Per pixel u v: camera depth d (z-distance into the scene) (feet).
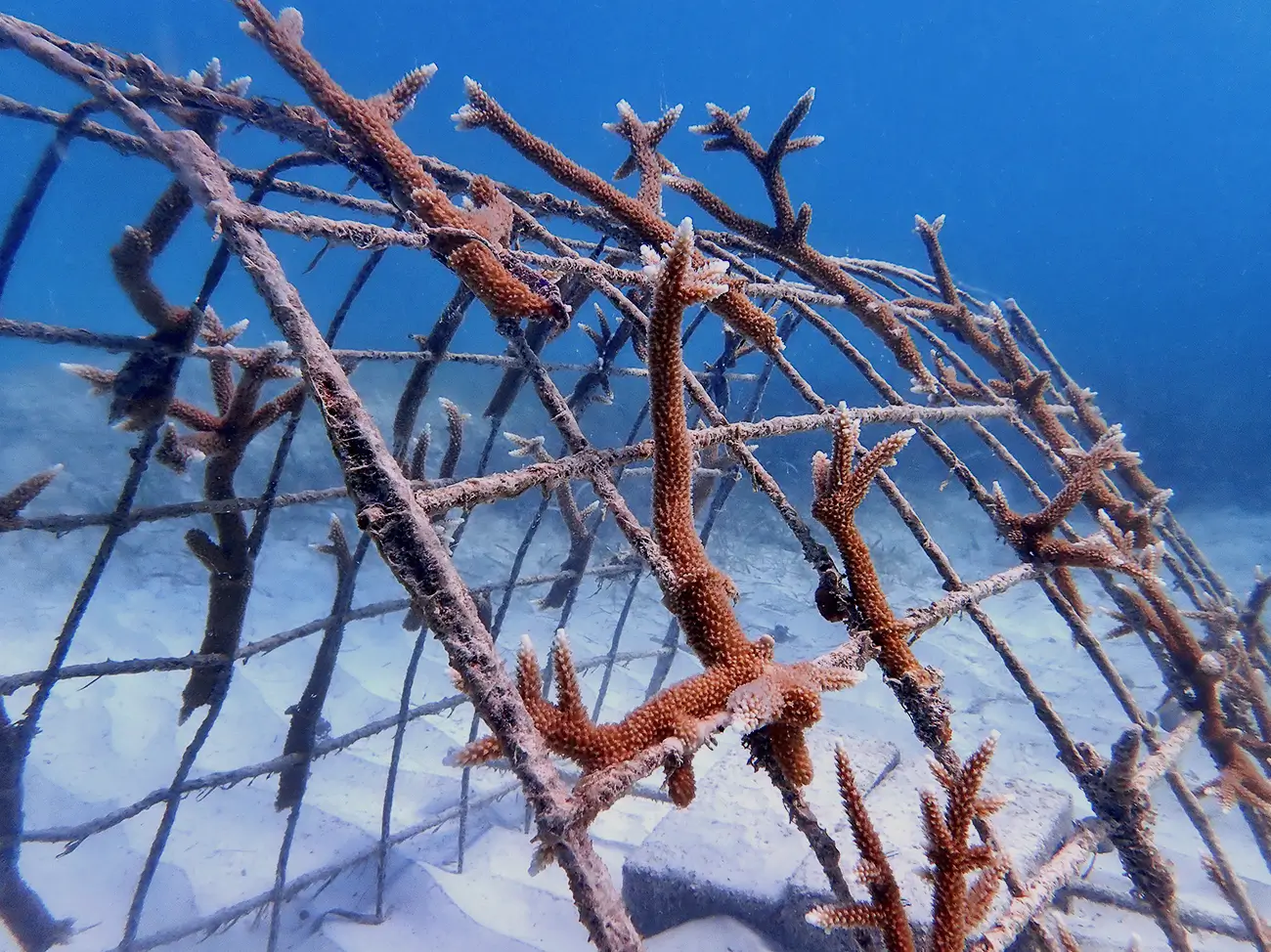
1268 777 14.57
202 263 114.73
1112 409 81.66
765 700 6.31
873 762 16.19
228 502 13.08
